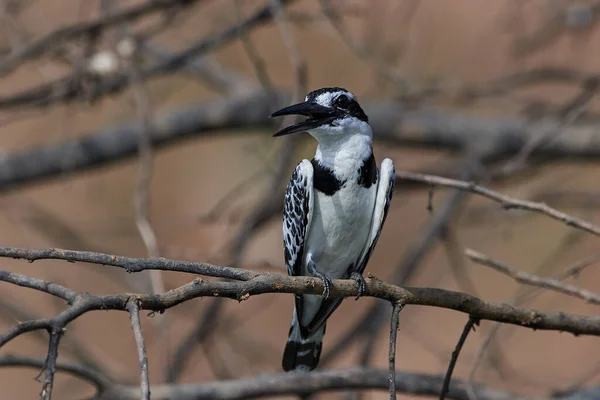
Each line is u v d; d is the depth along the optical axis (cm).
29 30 1287
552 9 1298
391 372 567
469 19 1499
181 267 534
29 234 1300
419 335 1263
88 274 1301
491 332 711
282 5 1070
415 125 1381
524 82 1318
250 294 556
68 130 1356
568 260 1362
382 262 1514
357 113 759
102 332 1366
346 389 872
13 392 1369
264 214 1082
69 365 783
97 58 1075
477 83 1292
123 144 1320
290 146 1077
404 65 1463
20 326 480
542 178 1483
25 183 1321
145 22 1412
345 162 739
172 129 1339
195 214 1491
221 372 1019
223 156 1538
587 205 1255
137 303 511
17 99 1104
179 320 1194
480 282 1429
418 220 1519
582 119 1380
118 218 1418
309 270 754
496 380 1026
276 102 1343
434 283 1234
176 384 862
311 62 1451
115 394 811
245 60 1488
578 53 1423
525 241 1412
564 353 1414
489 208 1214
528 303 1367
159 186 1542
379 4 1270
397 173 758
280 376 872
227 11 1300
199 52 1119
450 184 738
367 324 990
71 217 1531
